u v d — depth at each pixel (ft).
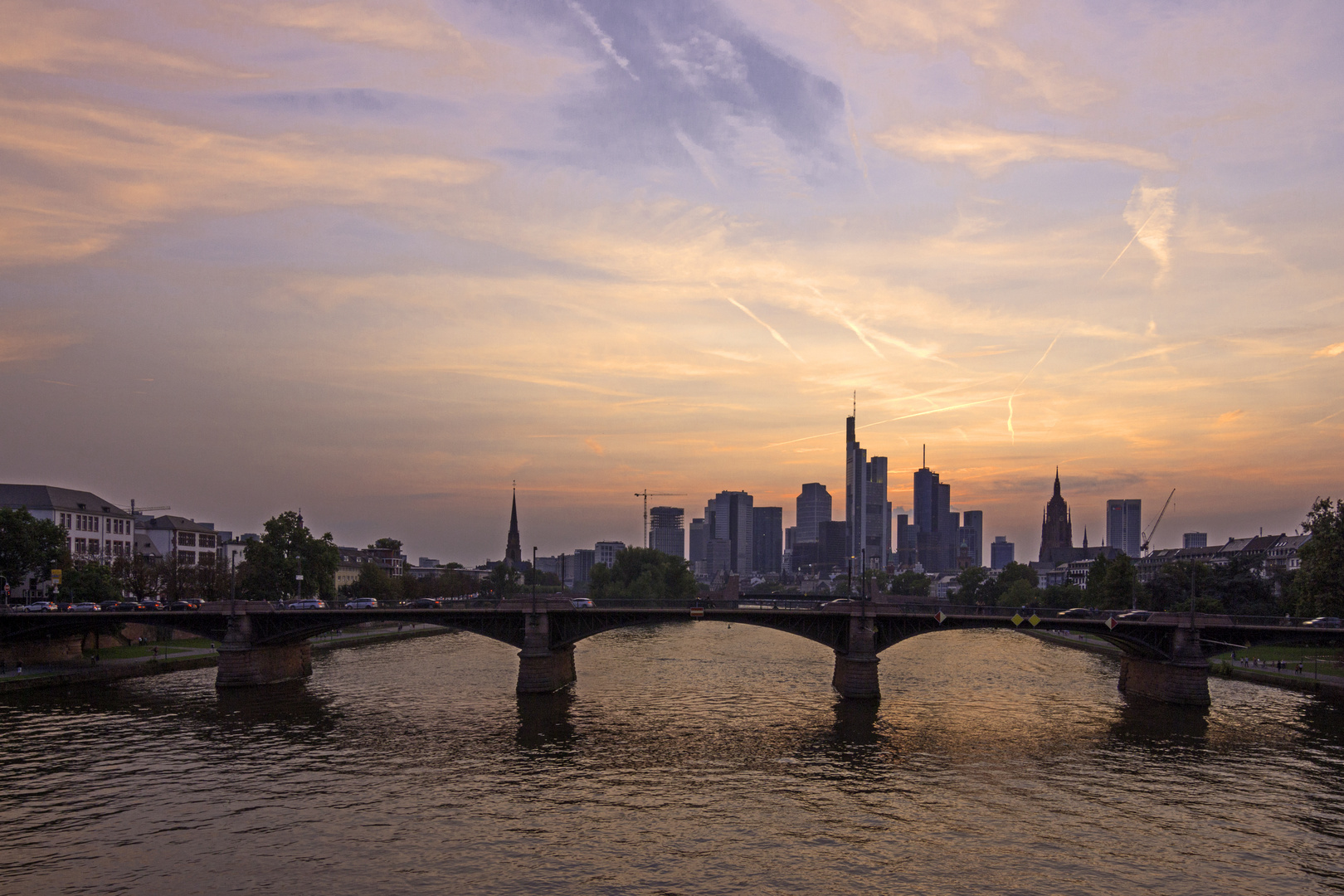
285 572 570.05
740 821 206.18
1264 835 199.11
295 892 165.37
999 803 220.84
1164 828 203.00
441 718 320.70
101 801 219.00
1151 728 311.06
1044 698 375.66
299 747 274.57
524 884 168.76
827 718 325.42
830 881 171.12
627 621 396.78
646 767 252.62
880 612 375.66
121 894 163.94
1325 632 369.50
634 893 165.48
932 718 326.65
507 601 405.59
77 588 469.16
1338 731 308.40
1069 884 171.42
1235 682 431.43
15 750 269.64
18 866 177.17
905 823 205.26
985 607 412.16
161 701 352.08
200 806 214.69
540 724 310.65
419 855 183.93
